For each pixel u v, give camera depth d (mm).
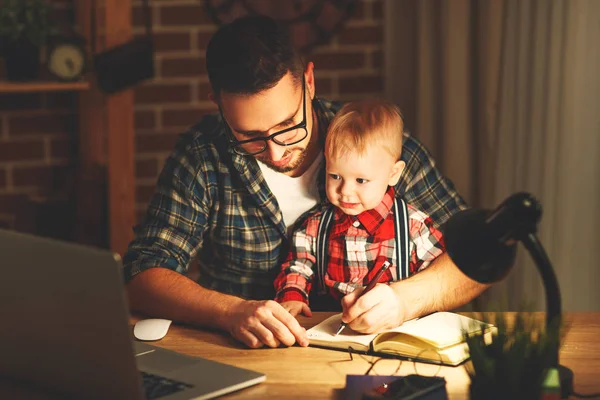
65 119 2717
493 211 1100
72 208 2592
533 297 2209
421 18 2619
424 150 1759
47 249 996
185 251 1664
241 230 1695
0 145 2682
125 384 1001
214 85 1470
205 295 1446
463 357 1232
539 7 2148
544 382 1004
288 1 2744
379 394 1081
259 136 1485
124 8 2398
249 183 1637
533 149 2189
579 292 2100
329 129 1601
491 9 2406
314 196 1691
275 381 1176
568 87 2070
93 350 1005
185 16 2734
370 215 1636
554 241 2129
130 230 2516
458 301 1490
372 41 2805
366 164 1567
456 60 2537
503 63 2301
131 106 2461
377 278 1400
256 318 1328
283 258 1729
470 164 2580
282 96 1440
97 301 969
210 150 1673
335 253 1648
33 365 1100
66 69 2432
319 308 1691
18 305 1059
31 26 2396
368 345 1286
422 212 1684
